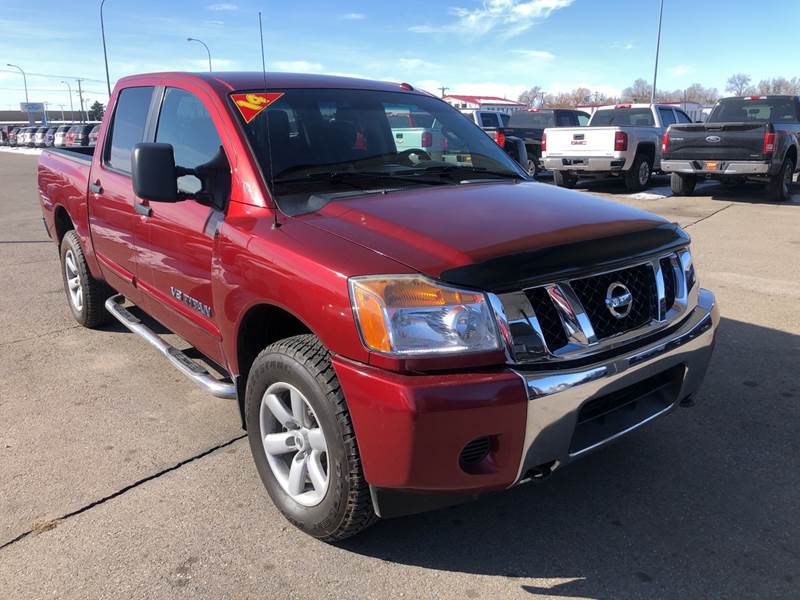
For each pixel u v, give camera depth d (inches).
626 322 100.3
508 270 89.4
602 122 629.9
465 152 149.2
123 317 176.4
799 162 501.7
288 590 97.0
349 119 137.9
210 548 106.0
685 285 112.8
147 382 170.1
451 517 114.3
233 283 112.4
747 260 292.0
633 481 124.3
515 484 92.7
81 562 102.8
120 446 138.0
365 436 89.3
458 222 101.2
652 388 108.2
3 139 1824.6
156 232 142.2
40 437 141.7
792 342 191.8
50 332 208.5
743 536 108.3
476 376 86.4
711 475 125.9
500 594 96.3
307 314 96.1
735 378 167.5
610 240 100.8
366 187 122.0
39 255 332.5
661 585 97.7
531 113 690.8
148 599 95.2
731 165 463.5
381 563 102.8
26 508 116.6
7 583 98.3
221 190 123.2
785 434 140.3
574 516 114.3
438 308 86.6
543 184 137.6
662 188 580.7
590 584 98.2
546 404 88.3
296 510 107.5
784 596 95.0
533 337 89.6
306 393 98.2
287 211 111.0
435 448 85.7
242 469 129.3
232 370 122.6
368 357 88.5
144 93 160.1
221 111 126.4
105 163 174.6
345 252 95.2
